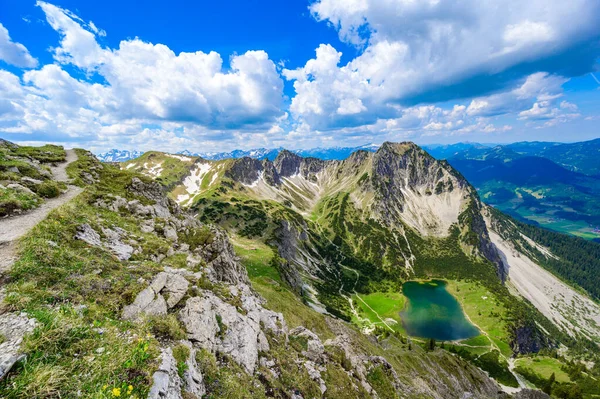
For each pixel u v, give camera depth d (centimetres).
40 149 6350
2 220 2253
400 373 6028
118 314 1455
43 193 3400
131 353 1148
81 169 5409
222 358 1739
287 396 1939
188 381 1279
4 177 3334
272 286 10356
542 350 19388
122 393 963
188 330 1670
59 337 1092
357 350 4569
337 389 2577
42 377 904
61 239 2044
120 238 2866
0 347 961
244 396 1518
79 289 1509
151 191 5744
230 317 2195
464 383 9069
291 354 2662
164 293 1834
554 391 12538
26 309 1197
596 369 19538
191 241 5306
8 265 1493
